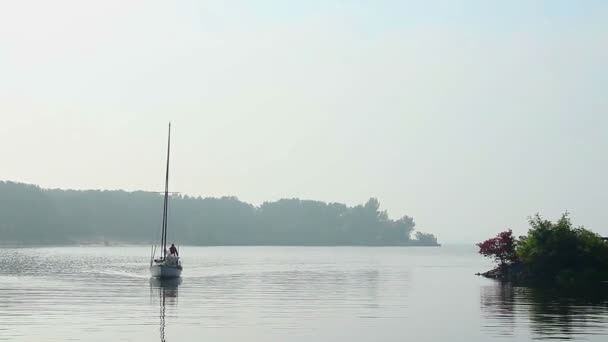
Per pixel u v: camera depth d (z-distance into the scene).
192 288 66.44
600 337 37.97
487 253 82.94
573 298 56.38
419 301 54.94
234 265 119.19
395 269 107.62
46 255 158.75
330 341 36.88
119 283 71.69
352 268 110.31
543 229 75.88
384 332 39.59
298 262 134.88
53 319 43.09
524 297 57.47
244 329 40.16
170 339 36.81
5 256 150.12
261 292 62.56
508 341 37.03
